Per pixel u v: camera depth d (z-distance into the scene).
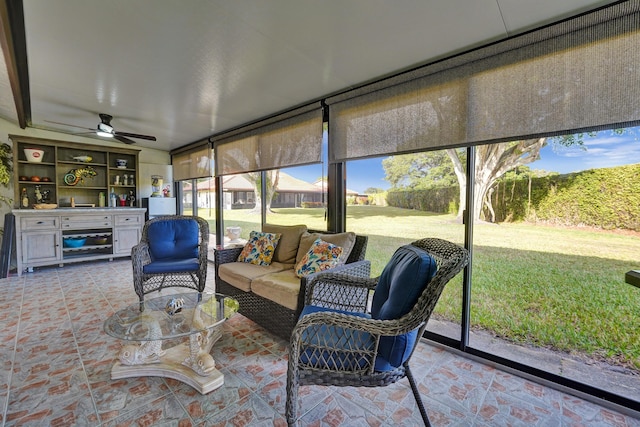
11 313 2.78
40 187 4.60
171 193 5.75
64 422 1.46
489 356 2.02
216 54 2.17
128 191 5.47
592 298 2.06
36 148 4.56
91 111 3.56
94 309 2.89
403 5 1.55
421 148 2.16
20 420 1.47
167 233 3.40
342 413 1.55
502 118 1.79
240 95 2.91
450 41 1.87
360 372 1.30
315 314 1.31
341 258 2.38
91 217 4.68
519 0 1.47
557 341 2.17
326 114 2.90
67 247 4.51
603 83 1.47
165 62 2.31
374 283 1.85
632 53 1.40
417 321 1.22
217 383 1.74
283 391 1.72
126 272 4.28
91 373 1.86
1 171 4.08
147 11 1.72
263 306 2.37
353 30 1.80
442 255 1.42
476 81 1.89
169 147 5.66
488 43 1.87
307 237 2.77
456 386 1.78
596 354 2.01
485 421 1.50
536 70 1.67
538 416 1.53
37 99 3.25
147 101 3.15
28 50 2.18
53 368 1.91
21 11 1.74
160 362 1.88
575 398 1.67
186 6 1.66
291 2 1.58
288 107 3.22
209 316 1.95
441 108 2.06
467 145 1.94
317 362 1.31
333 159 2.78
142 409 1.56
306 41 1.95
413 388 1.41
